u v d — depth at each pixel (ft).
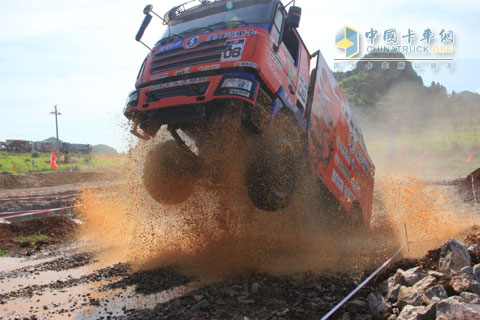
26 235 26.07
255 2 16.47
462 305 8.96
